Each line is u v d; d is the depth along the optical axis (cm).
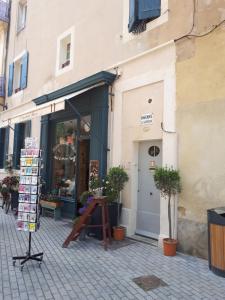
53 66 1096
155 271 493
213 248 483
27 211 520
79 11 977
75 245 639
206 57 575
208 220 497
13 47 1473
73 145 956
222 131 538
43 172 1064
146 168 712
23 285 432
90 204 642
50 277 463
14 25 1484
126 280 456
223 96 540
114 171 687
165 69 653
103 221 628
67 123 999
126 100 750
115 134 771
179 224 595
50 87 1102
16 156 1296
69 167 969
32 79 1249
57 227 810
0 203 1198
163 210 627
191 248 572
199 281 454
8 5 1558
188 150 590
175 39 632
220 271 471
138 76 718
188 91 600
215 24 564
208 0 582
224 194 527
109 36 831
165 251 573
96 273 482
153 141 701
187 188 585
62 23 1066
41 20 1222
